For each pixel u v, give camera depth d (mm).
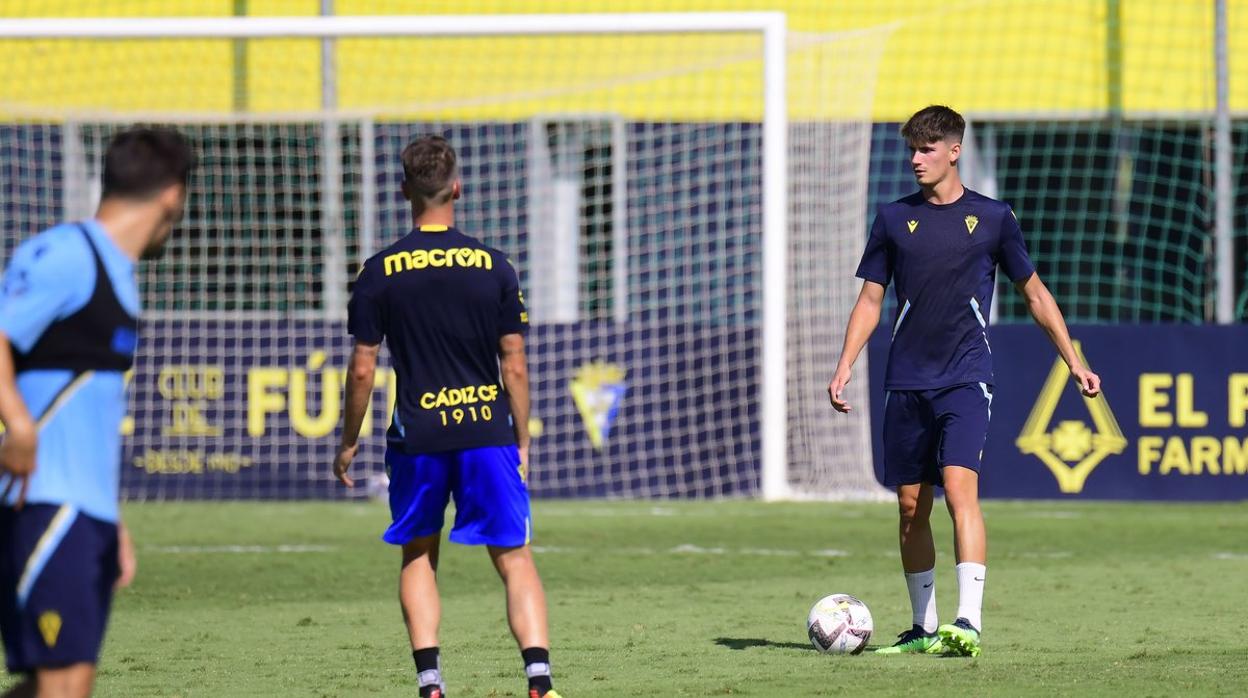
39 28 46719
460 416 17078
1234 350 46188
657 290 55094
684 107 55344
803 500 47469
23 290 12203
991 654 21609
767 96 45438
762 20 45531
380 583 31156
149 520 43188
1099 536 38969
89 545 12344
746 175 54750
